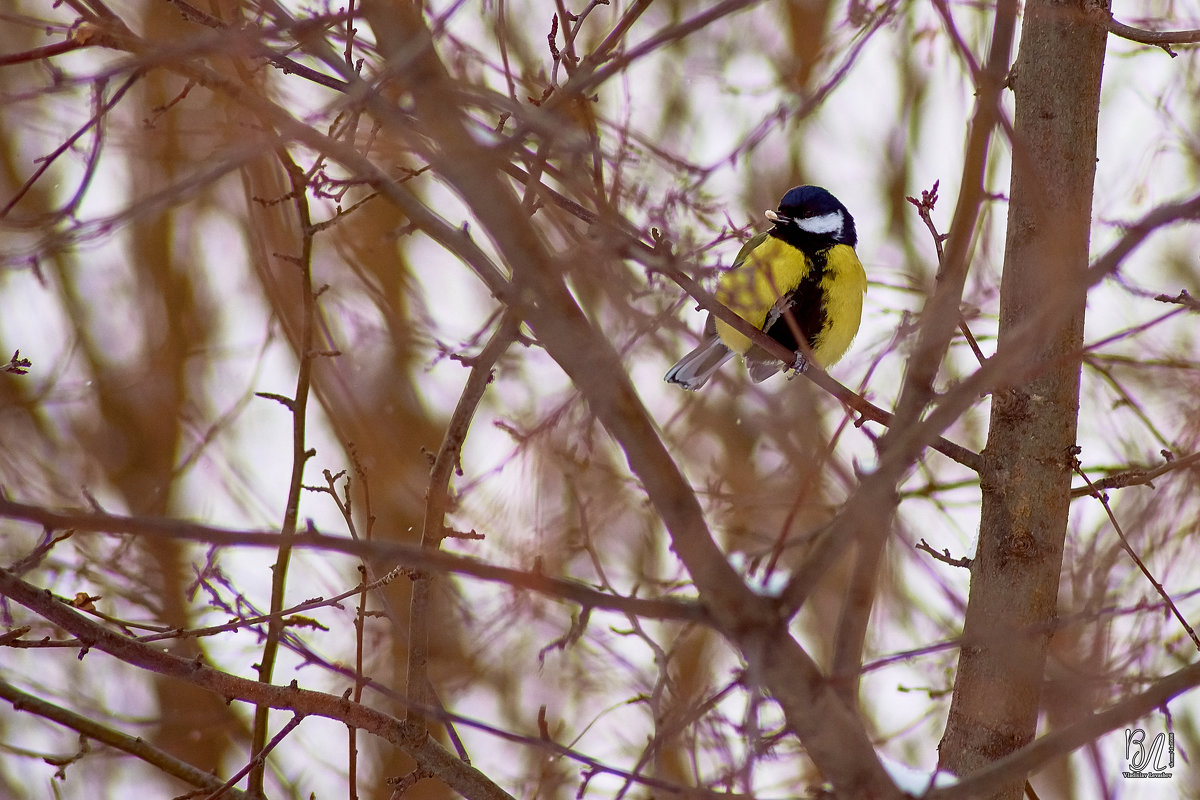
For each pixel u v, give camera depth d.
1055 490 7.63
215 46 5.44
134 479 15.94
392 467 15.27
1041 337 5.23
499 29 6.39
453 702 13.36
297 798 13.59
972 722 7.32
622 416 4.78
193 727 14.47
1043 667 7.36
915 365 5.78
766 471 11.49
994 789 5.28
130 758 14.55
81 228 5.52
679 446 12.20
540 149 5.76
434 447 15.48
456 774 7.27
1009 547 7.58
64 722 7.23
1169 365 10.76
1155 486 10.73
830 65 9.38
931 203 6.98
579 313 4.80
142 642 6.86
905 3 9.05
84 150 7.13
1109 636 9.16
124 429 16.33
